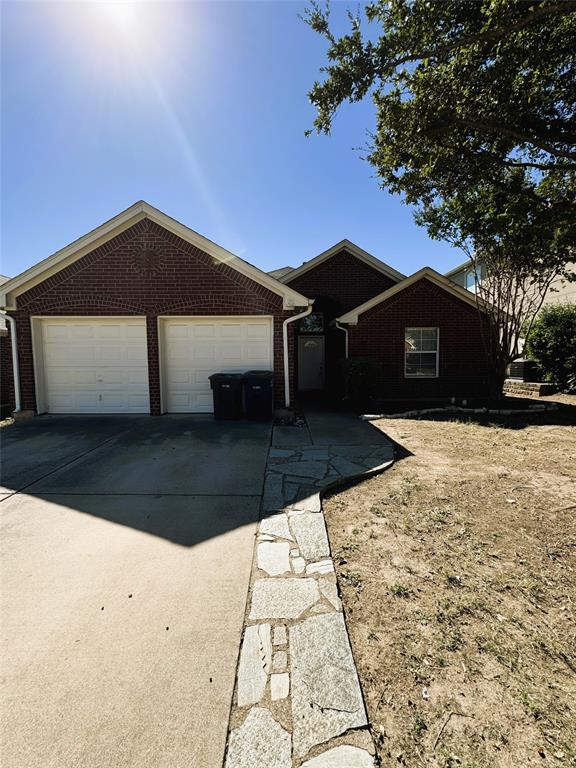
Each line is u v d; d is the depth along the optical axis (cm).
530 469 486
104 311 824
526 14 458
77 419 805
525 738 152
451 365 1131
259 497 398
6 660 194
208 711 165
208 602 237
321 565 276
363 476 461
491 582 256
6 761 145
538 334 1242
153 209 800
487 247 873
